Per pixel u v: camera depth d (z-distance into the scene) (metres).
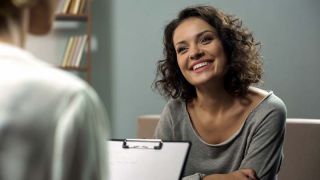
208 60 1.58
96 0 3.67
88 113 0.55
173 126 1.73
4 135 0.52
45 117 0.53
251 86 1.75
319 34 3.66
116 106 3.74
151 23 3.69
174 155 1.23
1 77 0.54
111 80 3.72
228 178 1.48
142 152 1.25
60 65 3.46
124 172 1.23
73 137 0.53
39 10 0.60
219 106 1.64
